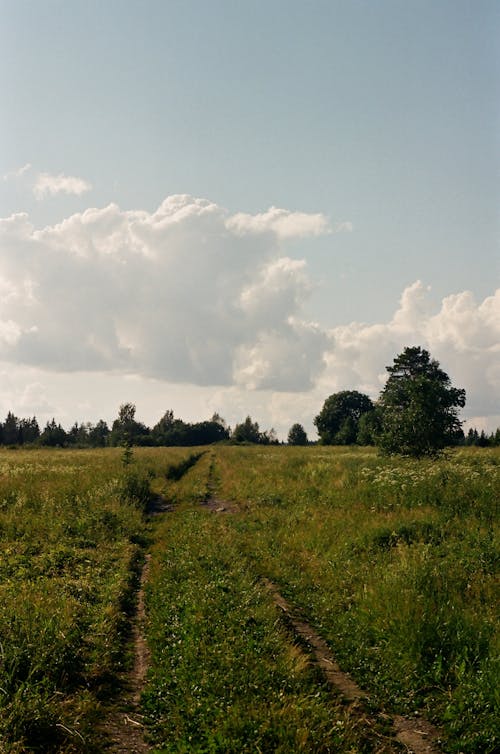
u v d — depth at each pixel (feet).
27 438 385.29
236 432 419.13
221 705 22.33
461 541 43.93
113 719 22.77
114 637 30.22
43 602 30.71
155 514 71.10
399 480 67.26
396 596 31.81
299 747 19.45
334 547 46.70
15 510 60.44
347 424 271.49
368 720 23.20
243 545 51.06
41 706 21.04
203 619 30.68
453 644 27.37
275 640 28.35
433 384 100.17
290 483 84.99
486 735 21.38
